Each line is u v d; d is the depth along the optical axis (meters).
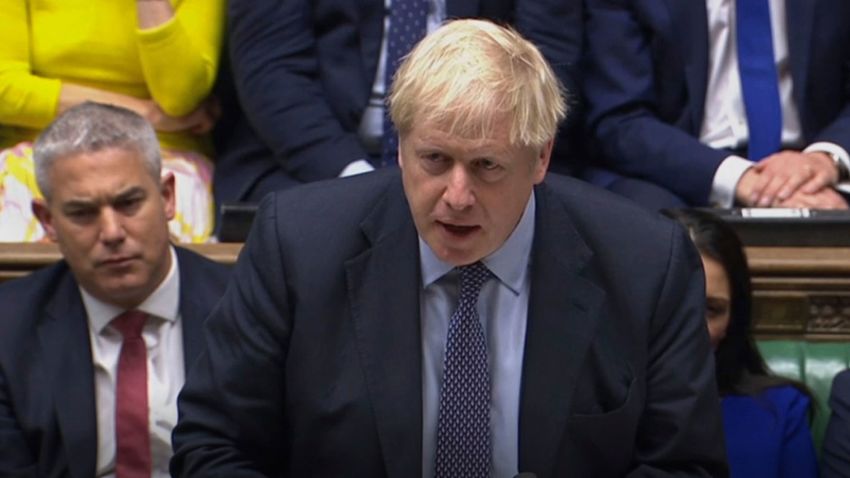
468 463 7.12
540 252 7.21
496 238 6.56
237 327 7.23
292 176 12.30
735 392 9.72
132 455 9.09
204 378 7.30
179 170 12.55
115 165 8.95
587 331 7.14
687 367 7.21
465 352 7.13
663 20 12.22
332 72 12.34
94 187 8.91
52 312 9.23
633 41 12.36
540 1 12.29
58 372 9.06
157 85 12.49
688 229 9.53
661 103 12.41
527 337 7.16
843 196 11.87
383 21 12.28
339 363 7.11
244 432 7.24
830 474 9.41
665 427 7.20
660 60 12.32
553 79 6.55
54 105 12.50
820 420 10.26
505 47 6.37
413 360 7.07
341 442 7.08
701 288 7.36
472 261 6.70
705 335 7.32
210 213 12.61
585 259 7.20
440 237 6.55
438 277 7.16
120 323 9.23
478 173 6.34
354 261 7.15
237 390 7.20
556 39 12.34
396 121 6.42
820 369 10.39
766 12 12.34
